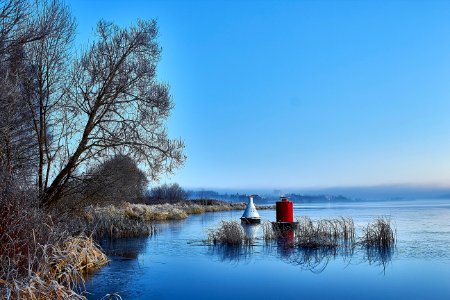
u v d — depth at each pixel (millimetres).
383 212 52344
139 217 31719
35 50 16844
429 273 12805
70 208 18953
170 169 19984
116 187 19641
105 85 18562
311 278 12281
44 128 17297
